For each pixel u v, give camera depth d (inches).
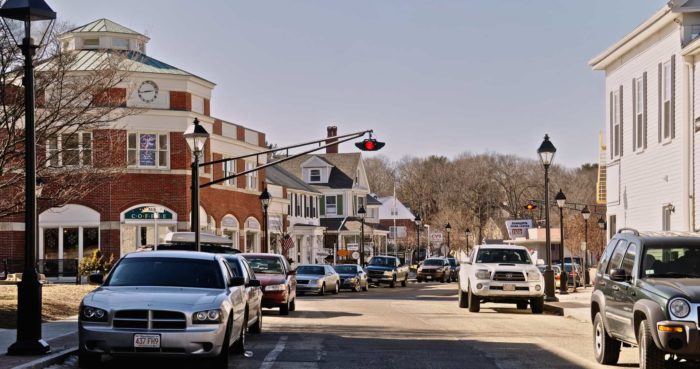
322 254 3107.8
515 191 4840.1
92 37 2079.2
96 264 1708.9
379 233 3887.8
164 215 1975.9
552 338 794.2
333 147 3981.3
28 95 594.6
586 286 2087.8
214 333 551.5
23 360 554.6
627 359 629.6
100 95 1185.4
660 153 1198.3
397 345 727.1
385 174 5816.9
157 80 1979.6
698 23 1114.7
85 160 1179.9
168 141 1984.5
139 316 547.2
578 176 5191.9
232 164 2272.4
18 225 1963.6
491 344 737.0
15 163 1071.6
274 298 1088.2
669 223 1169.4
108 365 595.5
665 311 495.8
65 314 957.2
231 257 773.9
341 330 877.2
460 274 1280.8
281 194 2667.3
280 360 623.5
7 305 929.5
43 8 593.3
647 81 1248.2
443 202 5187.0
